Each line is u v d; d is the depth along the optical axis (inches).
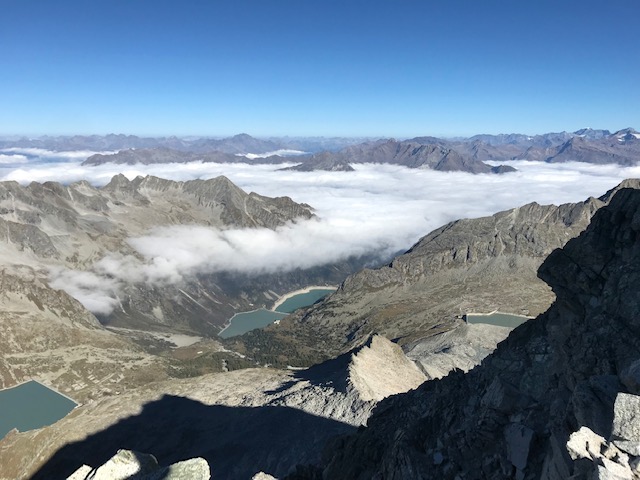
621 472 838.5
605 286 1793.8
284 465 4694.9
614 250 1895.9
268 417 5861.2
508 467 1290.6
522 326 2175.2
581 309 1863.9
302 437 5118.1
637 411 948.0
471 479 1363.2
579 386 1211.2
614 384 1203.2
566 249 2034.9
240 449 5260.8
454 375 2182.6
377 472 1811.0
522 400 1507.1
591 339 1576.0
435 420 1808.6
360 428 2460.6
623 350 1478.8
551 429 1263.5
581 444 964.0
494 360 1974.7
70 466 6043.3
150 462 1314.0
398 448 1672.0
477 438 1491.1
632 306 1603.1
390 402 2534.5
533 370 1784.0
